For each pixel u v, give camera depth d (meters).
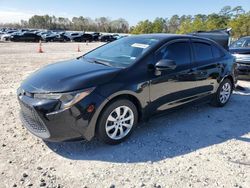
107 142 4.04
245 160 3.85
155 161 3.73
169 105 4.79
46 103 3.62
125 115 4.16
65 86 3.69
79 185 3.17
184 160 3.79
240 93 7.51
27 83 4.05
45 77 4.00
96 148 4.01
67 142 3.98
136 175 3.40
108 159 3.73
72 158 3.72
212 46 5.78
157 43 4.67
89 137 3.82
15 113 5.25
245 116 5.65
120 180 3.29
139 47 4.66
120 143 4.18
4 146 3.95
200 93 5.41
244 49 8.91
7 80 8.52
